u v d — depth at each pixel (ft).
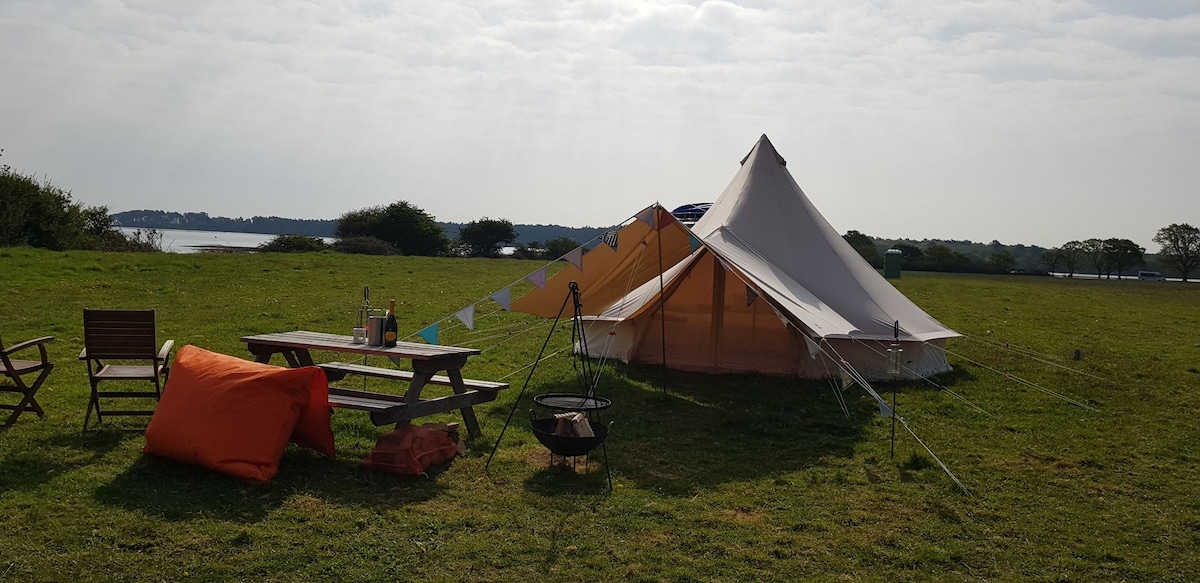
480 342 39.11
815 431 24.34
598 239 26.27
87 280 53.78
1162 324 58.70
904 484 19.70
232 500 16.20
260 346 22.16
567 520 16.28
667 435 23.44
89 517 15.02
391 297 55.93
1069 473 21.13
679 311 33.55
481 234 164.76
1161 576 14.88
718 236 31.68
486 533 15.47
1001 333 49.55
